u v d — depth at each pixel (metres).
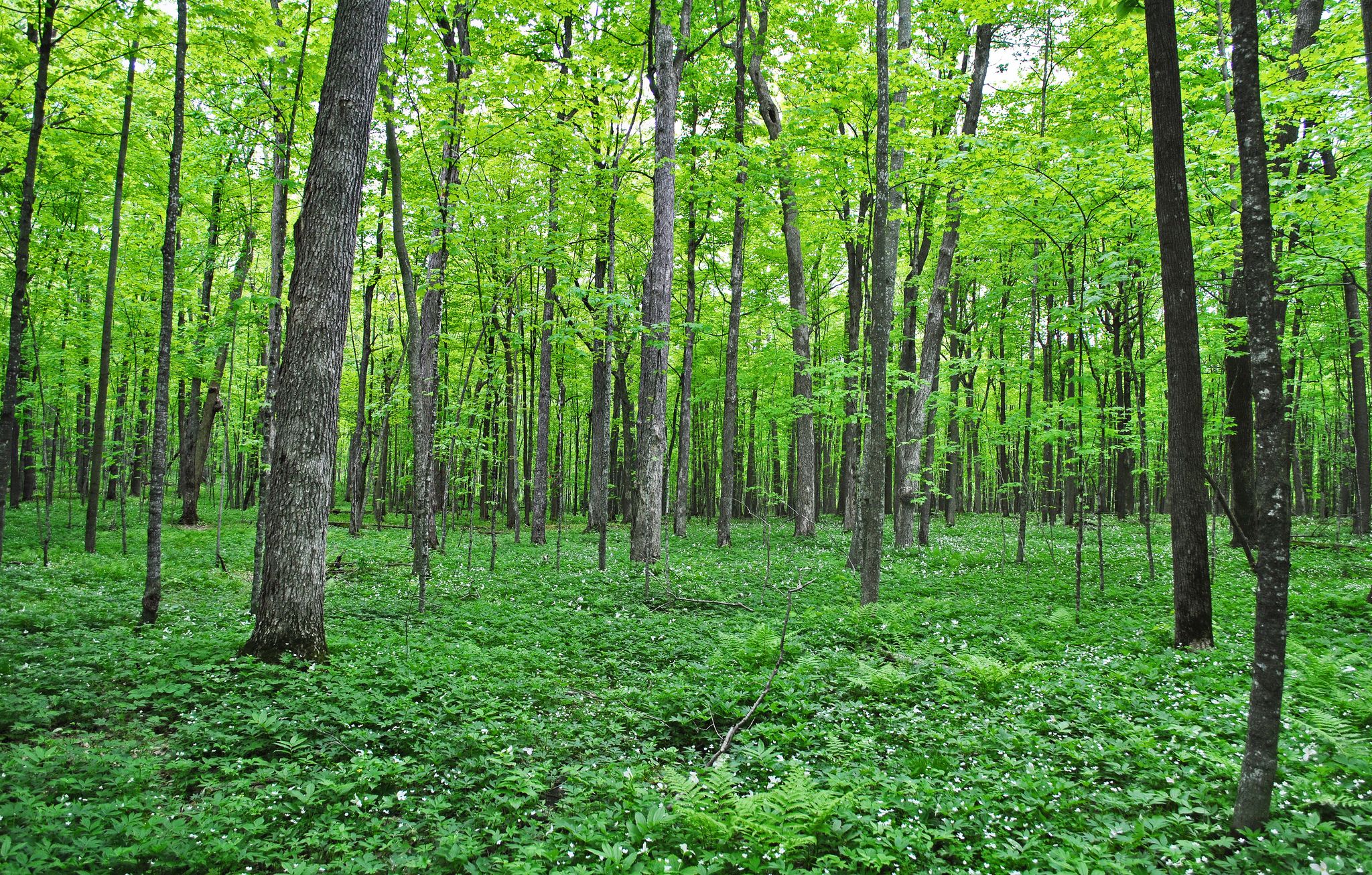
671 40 15.20
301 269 7.88
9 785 4.38
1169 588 12.15
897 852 3.98
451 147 12.84
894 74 12.34
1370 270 10.05
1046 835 4.19
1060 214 11.52
